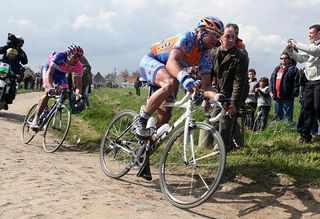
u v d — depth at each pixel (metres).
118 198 3.72
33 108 6.82
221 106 3.71
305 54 5.77
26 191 3.72
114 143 4.75
